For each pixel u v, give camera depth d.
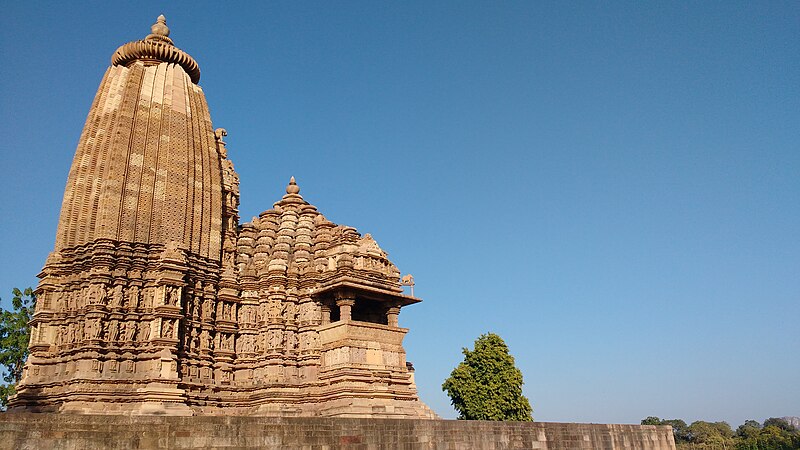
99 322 34.31
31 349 35.62
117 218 36.88
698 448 115.56
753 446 106.19
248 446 23.39
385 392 37.34
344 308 38.81
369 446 26.98
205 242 40.41
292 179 48.09
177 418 22.19
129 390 33.50
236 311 40.66
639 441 42.19
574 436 37.28
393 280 41.69
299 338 40.06
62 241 38.09
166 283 36.06
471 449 31.16
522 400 55.88
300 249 42.78
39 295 37.09
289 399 38.06
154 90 41.69
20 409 33.34
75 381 32.91
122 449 20.75
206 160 42.41
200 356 37.69
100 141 39.72
